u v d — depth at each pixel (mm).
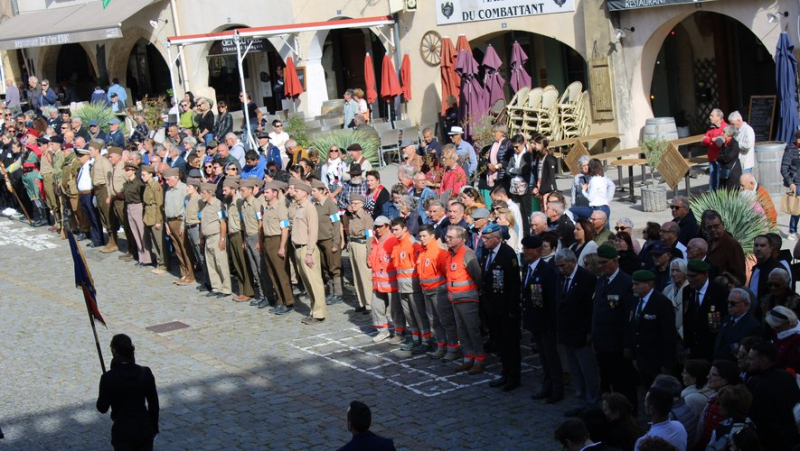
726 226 13094
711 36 24156
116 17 29906
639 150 19625
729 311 9430
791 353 8945
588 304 10672
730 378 8250
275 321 15438
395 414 11344
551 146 21438
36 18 34125
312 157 18547
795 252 10836
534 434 10438
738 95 24188
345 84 31141
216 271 17109
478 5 24969
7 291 18438
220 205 16766
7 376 13812
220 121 23734
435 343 13547
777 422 8258
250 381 12898
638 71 22219
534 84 27359
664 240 11195
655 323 9875
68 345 15023
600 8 22328
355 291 16250
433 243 12633
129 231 19844
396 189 14367
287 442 10875
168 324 15734
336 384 12508
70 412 12305
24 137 25281
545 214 12664
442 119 25328
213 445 10969
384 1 26844
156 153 20281
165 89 34906
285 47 29000
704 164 22453
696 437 8320
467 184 16844
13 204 25812
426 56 26297
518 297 11469
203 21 30250
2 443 11477
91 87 36719
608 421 8016
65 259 20641
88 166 21094
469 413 11172
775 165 17859
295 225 14844
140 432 9570
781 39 18734
